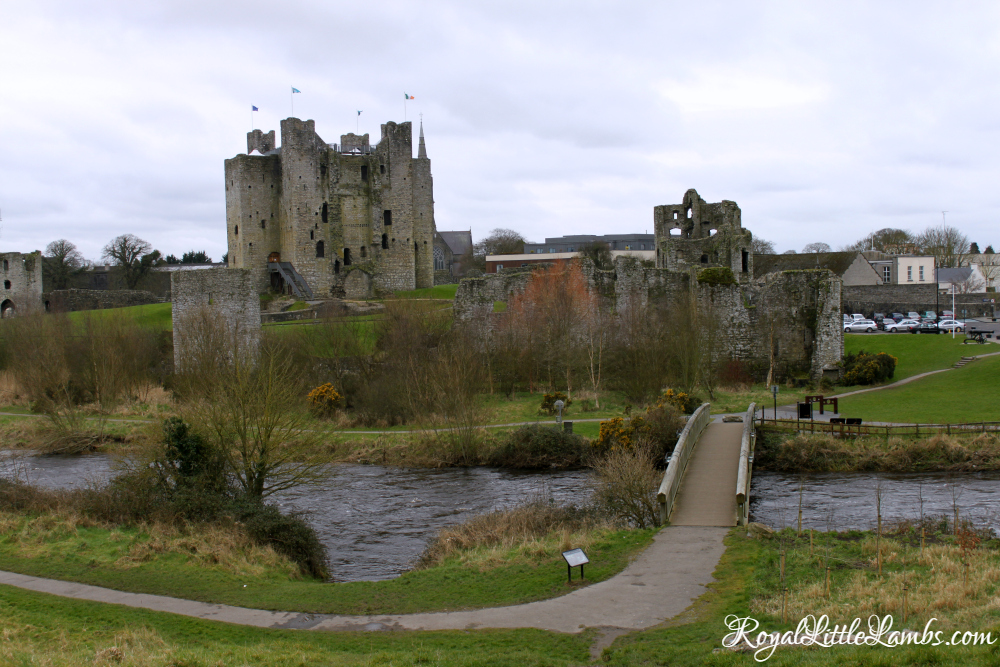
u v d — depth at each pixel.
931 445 40.72
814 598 19.62
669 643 17.11
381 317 80.06
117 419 56.34
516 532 28.14
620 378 59.62
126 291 118.69
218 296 62.31
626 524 27.45
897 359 66.38
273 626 19.78
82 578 23.58
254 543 27.22
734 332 65.75
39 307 95.56
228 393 34.88
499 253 188.62
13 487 31.98
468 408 47.16
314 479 34.59
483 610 20.09
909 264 119.81
